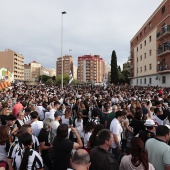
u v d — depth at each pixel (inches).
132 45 2669.8
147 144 154.6
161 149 144.8
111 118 317.4
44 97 592.7
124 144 287.7
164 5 1631.4
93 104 457.7
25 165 149.7
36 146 201.6
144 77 2170.3
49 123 240.2
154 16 1868.8
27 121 278.4
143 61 2198.6
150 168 130.0
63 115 312.8
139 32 2332.7
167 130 152.3
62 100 595.2
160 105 387.2
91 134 212.7
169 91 973.2
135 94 724.0
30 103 483.2
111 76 3339.1
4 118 271.0
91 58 6525.6
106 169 136.0
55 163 180.1
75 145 181.3
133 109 348.2
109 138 145.6
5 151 177.2
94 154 141.3
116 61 3346.5
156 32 1824.6
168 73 1595.7
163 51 1622.8
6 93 696.4
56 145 180.9
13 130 227.8
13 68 5241.1
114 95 648.4
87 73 6501.0
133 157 130.8
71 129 240.5
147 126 194.1
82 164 103.8
